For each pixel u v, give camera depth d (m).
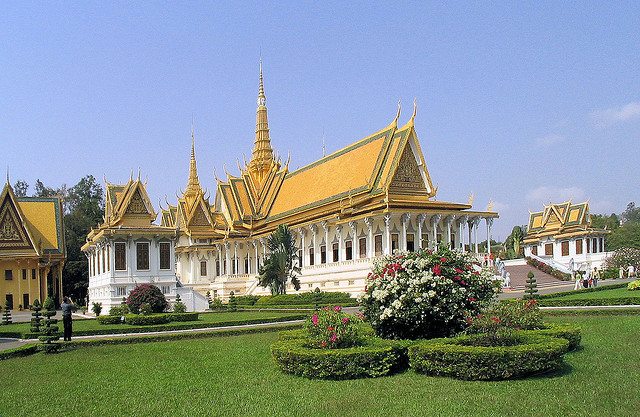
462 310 18.20
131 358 22.23
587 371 15.50
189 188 95.00
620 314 28.66
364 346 16.97
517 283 62.78
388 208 56.06
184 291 52.75
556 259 96.38
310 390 14.70
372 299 18.95
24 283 73.19
